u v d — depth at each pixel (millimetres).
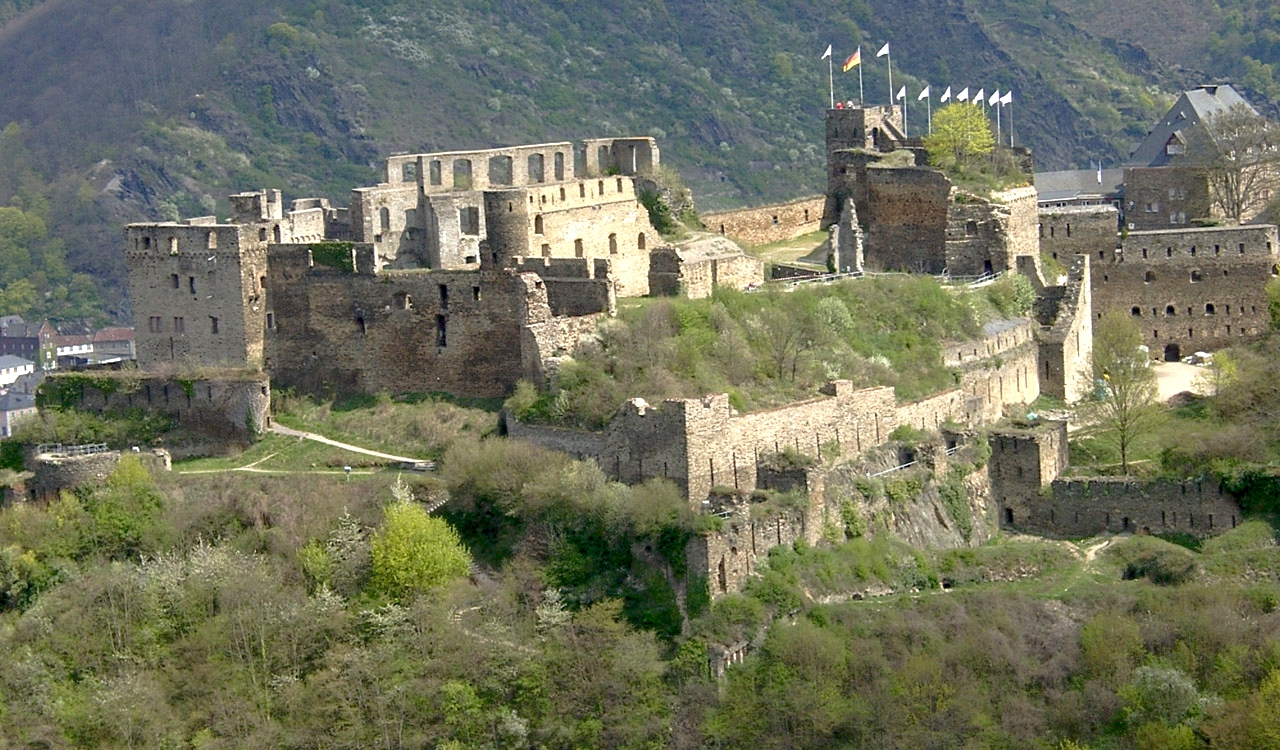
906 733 198375
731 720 197375
